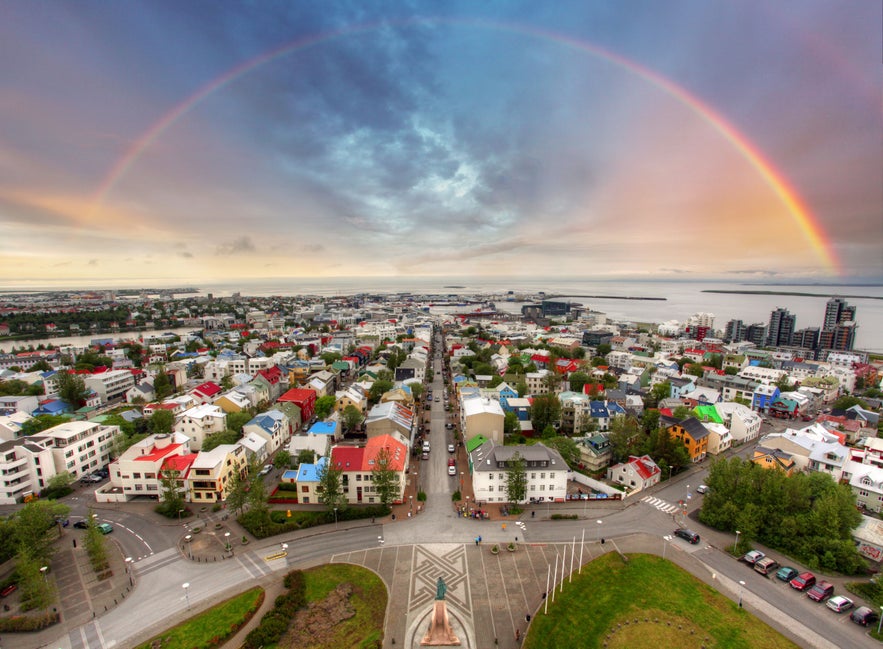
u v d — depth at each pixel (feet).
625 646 218.18
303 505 352.28
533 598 250.16
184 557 287.28
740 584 260.62
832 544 272.51
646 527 319.47
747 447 483.10
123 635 224.33
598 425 506.89
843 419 511.40
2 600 247.09
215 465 359.05
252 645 215.72
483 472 351.87
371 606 243.60
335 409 542.98
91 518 279.90
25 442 374.63
